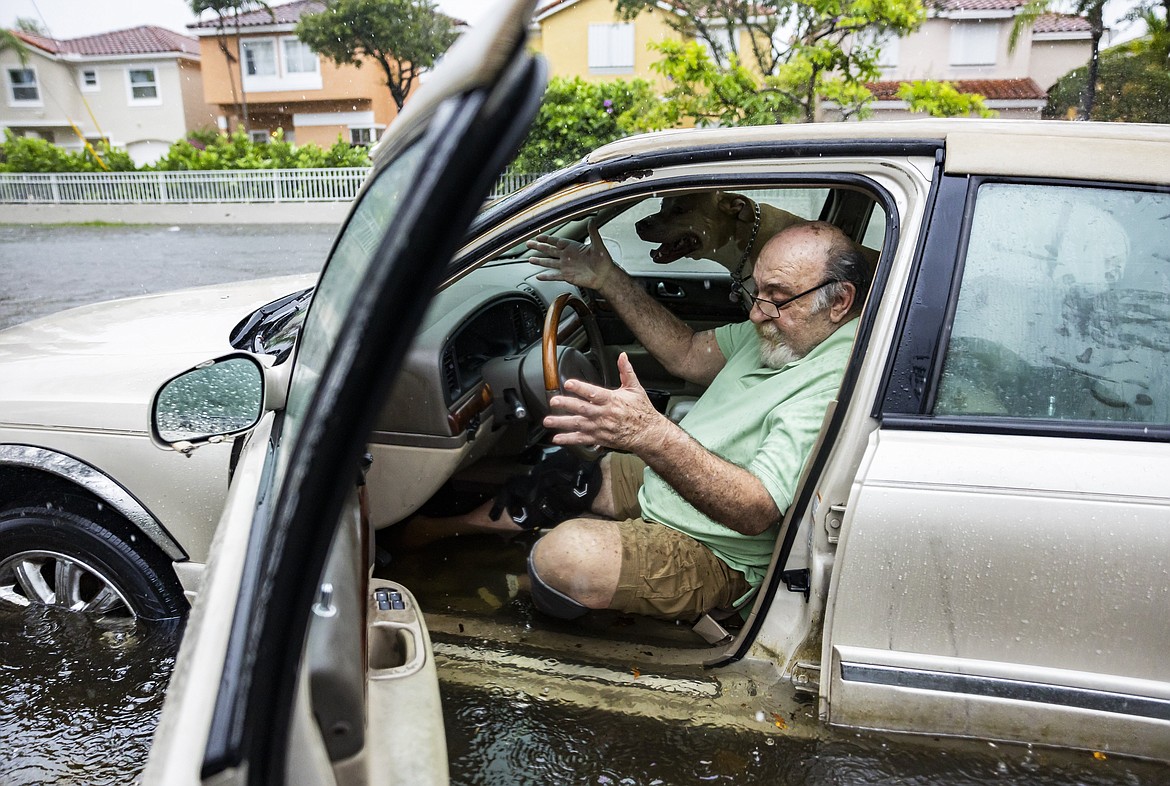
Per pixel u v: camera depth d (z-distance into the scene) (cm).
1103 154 150
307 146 2156
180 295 278
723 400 213
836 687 151
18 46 2947
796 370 193
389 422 214
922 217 151
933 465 144
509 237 180
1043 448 144
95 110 3159
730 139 168
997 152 151
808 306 193
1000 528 141
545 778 152
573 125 1412
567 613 186
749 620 168
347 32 2295
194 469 188
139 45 3120
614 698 167
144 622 204
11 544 205
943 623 145
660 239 279
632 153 173
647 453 166
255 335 210
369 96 2906
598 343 284
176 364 199
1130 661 141
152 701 194
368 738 108
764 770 152
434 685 122
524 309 264
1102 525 138
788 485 174
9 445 196
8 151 2212
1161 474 139
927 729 150
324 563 78
